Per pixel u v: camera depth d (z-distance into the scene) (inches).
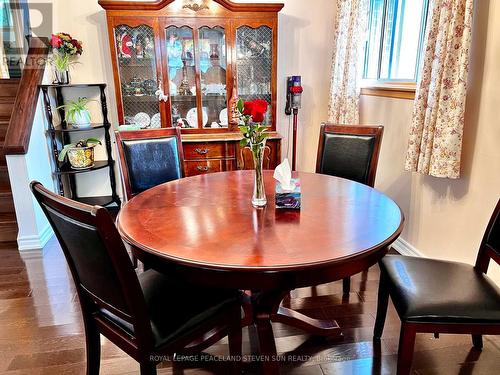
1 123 132.3
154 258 48.8
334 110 134.1
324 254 46.4
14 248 115.9
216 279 46.6
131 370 66.7
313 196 68.2
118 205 145.3
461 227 85.5
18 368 67.5
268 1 138.8
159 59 126.1
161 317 51.1
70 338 75.2
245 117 59.7
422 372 64.4
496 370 64.7
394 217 57.7
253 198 64.9
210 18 124.8
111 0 117.1
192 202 66.6
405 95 102.7
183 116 135.8
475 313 51.7
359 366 66.5
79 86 129.5
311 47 144.9
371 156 86.4
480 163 78.6
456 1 75.2
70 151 131.3
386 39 120.6
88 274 48.0
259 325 59.7
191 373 66.0
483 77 76.4
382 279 66.3
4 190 125.7
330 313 81.6
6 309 85.0
